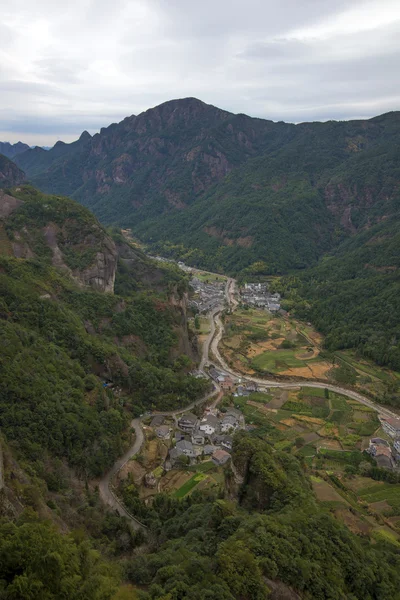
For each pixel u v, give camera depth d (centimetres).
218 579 3778
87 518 5525
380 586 4425
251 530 4506
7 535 3400
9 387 6538
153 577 4209
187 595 3625
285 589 3906
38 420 6481
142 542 5578
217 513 5094
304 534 4609
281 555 4125
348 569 4431
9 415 6175
